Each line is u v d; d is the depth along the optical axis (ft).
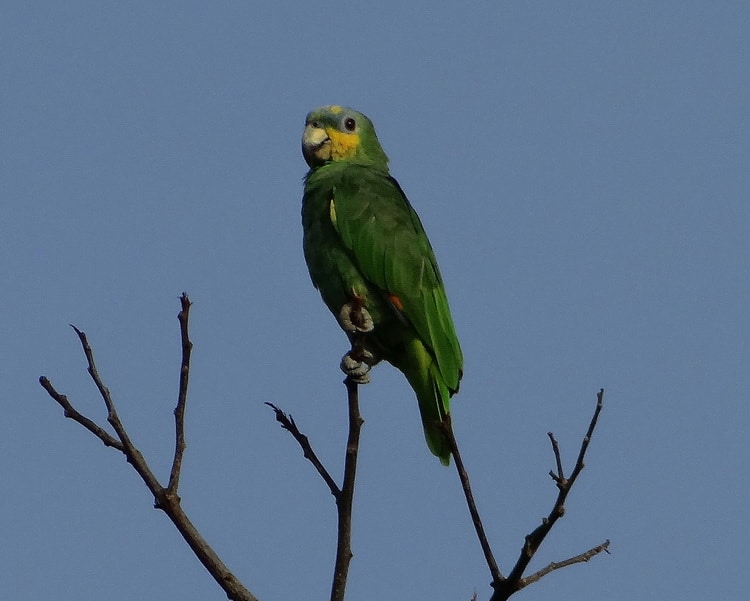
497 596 28.02
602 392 27.12
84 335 27.37
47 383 26.96
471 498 28.78
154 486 27.07
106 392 27.25
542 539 27.30
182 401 27.02
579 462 27.02
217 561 27.48
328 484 29.63
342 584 29.09
